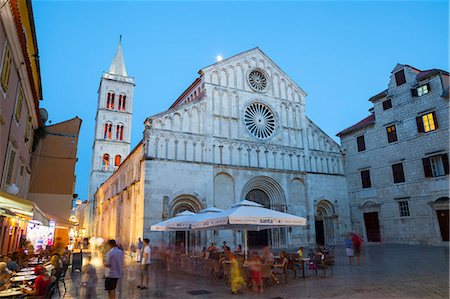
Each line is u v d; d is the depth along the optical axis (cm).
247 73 4259
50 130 3231
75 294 1421
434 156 3434
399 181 3769
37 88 2527
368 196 4156
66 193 3122
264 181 3934
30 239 2673
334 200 4325
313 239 4000
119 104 7762
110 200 5416
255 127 4119
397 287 1357
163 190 3244
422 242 3406
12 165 1862
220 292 1424
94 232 6781
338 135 4781
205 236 3369
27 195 2756
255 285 1430
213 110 3862
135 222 3503
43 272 1149
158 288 1532
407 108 3766
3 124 1495
